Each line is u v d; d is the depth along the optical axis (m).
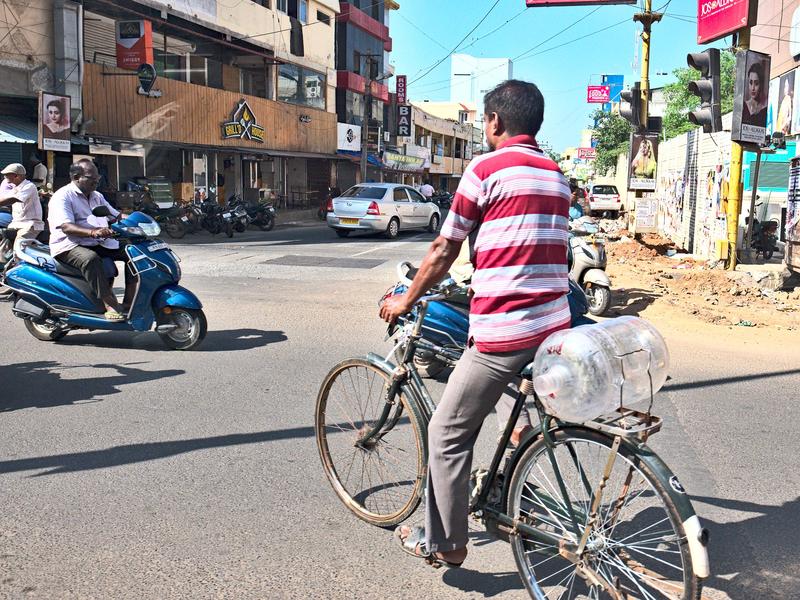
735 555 3.36
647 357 2.63
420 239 20.81
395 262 14.44
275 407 5.39
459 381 2.85
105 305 7.09
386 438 3.75
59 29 19.11
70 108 19.25
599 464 2.65
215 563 3.22
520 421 3.16
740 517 3.75
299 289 10.99
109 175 22.42
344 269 13.34
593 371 2.48
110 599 2.93
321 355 6.97
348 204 20.75
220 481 4.09
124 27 21.33
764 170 22.08
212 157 28.56
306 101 35.59
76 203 6.99
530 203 2.70
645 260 14.73
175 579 3.08
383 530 3.58
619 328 2.64
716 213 14.05
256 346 7.33
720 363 6.98
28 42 18.53
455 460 2.91
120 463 4.32
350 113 41.41
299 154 33.41
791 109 20.91
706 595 3.03
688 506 2.41
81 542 3.38
